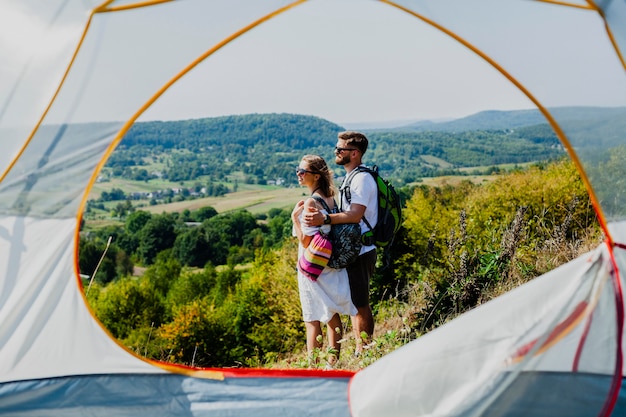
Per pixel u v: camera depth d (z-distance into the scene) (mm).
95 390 3852
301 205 4949
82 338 3908
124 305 30594
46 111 3619
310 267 4785
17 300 3721
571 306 3412
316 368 4574
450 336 3541
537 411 3295
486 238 8133
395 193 5023
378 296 8938
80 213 3768
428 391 3455
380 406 3537
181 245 33781
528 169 12000
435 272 7672
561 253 7297
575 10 3566
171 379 3992
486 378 3332
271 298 15195
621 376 3305
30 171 3648
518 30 3574
